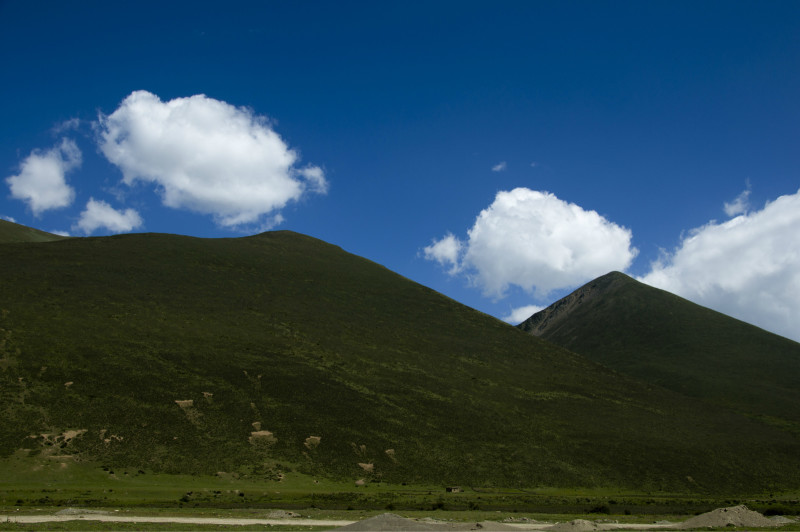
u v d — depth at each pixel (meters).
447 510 54.38
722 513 44.47
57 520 38.31
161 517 42.19
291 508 51.72
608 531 39.97
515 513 53.94
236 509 49.28
